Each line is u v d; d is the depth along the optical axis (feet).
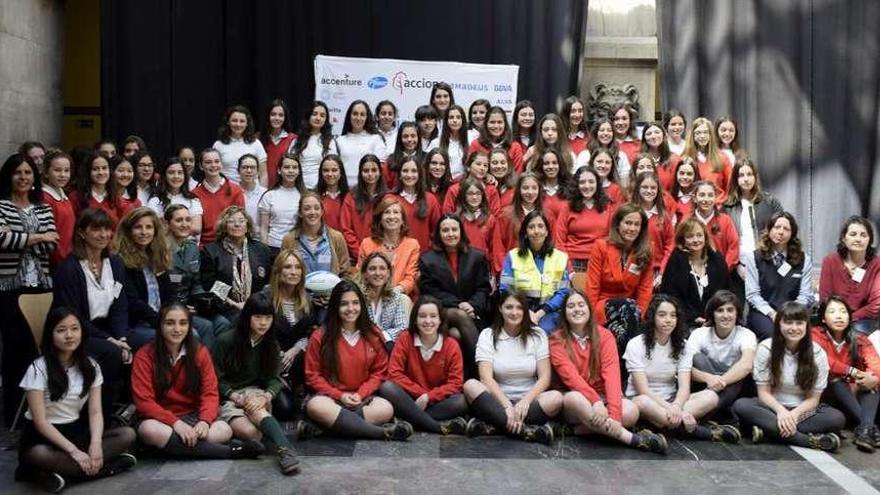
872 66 22.39
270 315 14.32
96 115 26.14
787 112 22.50
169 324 13.35
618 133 20.81
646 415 14.66
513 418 14.32
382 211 17.35
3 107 19.85
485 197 18.20
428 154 19.01
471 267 16.99
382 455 13.52
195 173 20.04
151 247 15.65
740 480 12.57
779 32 22.41
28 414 12.16
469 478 12.51
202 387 13.67
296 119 22.90
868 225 16.63
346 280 15.08
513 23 22.81
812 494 12.03
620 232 16.94
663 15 22.56
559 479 12.51
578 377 14.65
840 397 14.76
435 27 22.90
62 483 11.96
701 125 19.80
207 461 13.19
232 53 22.79
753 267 17.37
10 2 20.16
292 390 15.99
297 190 18.94
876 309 16.44
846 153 22.50
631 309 16.37
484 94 22.70
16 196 15.33
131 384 13.65
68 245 16.33
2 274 14.96
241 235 16.70
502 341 15.10
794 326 14.26
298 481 12.33
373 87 22.66
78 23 26.08
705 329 15.52
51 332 12.25
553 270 16.88
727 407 15.12
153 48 22.53
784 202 22.63
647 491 12.07
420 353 15.06
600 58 24.16
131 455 12.76
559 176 18.95
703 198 18.07
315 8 22.81
